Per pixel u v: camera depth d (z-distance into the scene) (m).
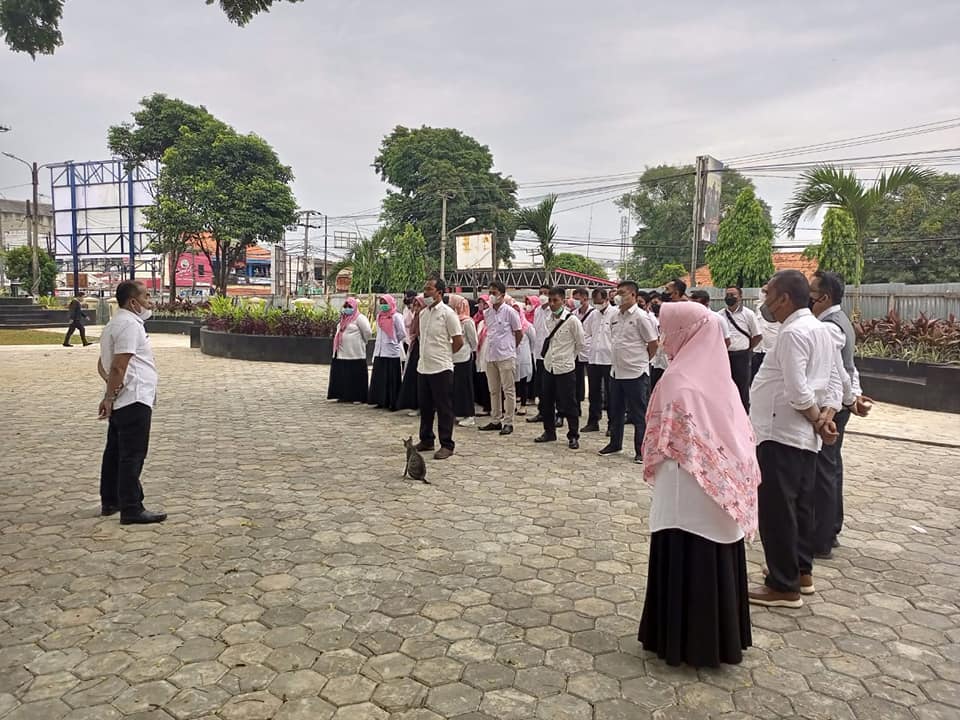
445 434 6.91
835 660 3.10
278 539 4.51
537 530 4.79
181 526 4.74
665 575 3.02
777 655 3.14
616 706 2.71
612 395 7.13
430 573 4.00
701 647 2.93
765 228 21.98
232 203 30.33
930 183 13.94
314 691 2.78
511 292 34.56
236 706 2.67
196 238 31.98
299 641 3.18
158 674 2.88
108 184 46.28
